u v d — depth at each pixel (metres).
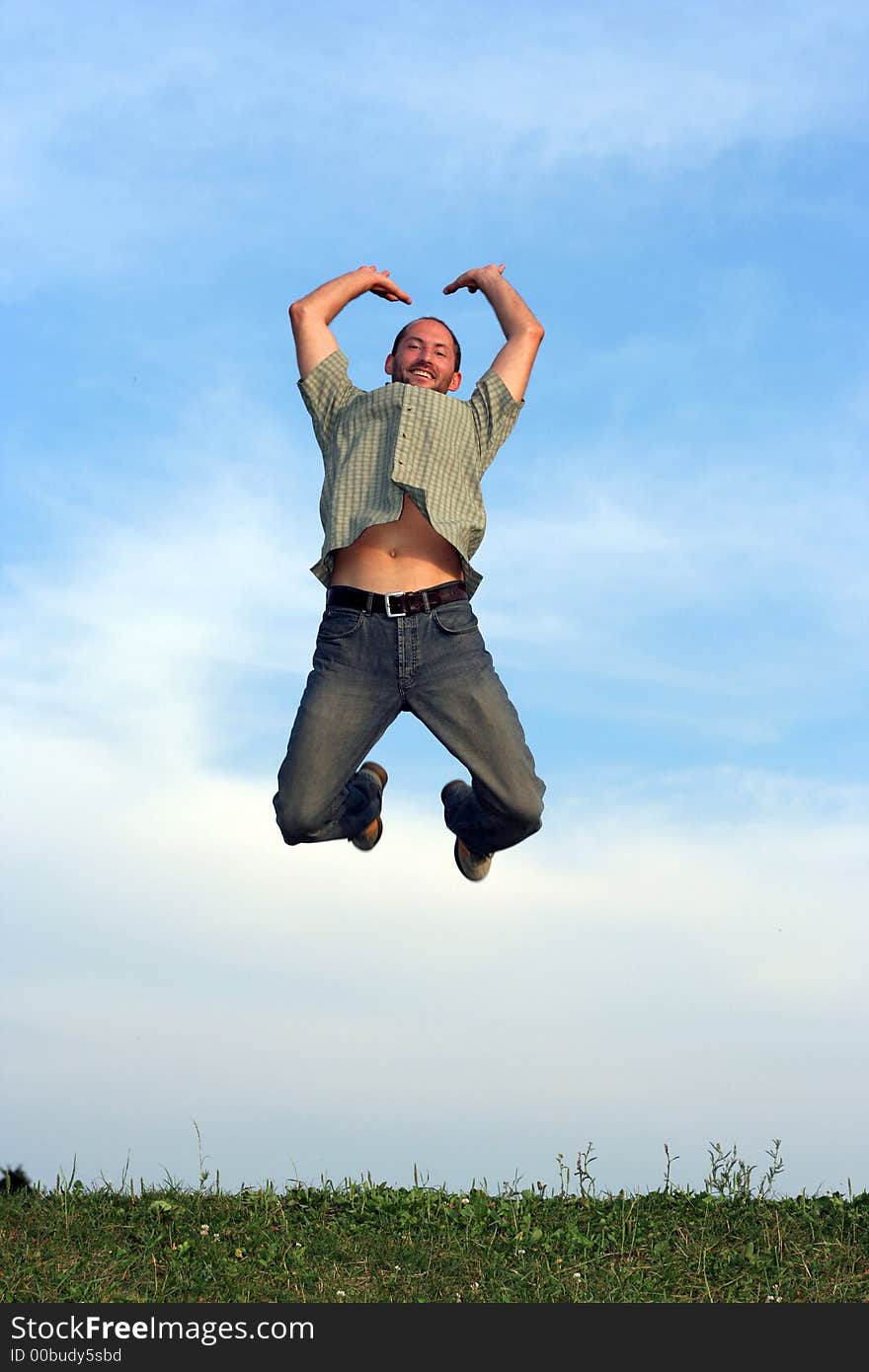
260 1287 5.86
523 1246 6.55
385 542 5.40
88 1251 6.17
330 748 5.35
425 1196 7.36
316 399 5.80
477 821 5.74
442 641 5.30
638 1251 6.62
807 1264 6.40
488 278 6.06
